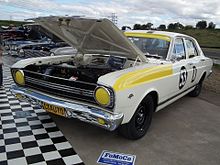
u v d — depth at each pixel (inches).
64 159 106.9
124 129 121.9
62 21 123.0
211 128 154.2
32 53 374.6
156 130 145.6
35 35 489.1
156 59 147.0
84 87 111.4
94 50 156.6
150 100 130.0
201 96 236.4
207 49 942.4
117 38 124.6
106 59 159.9
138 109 121.3
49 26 137.9
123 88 104.1
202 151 123.0
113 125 103.4
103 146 120.8
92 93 108.0
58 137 127.3
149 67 128.4
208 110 191.5
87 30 127.5
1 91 206.1
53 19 122.0
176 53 160.7
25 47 404.2
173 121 163.0
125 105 107.2
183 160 113.1
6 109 163.3
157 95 134.7
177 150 122.3
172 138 135.9
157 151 119.6
